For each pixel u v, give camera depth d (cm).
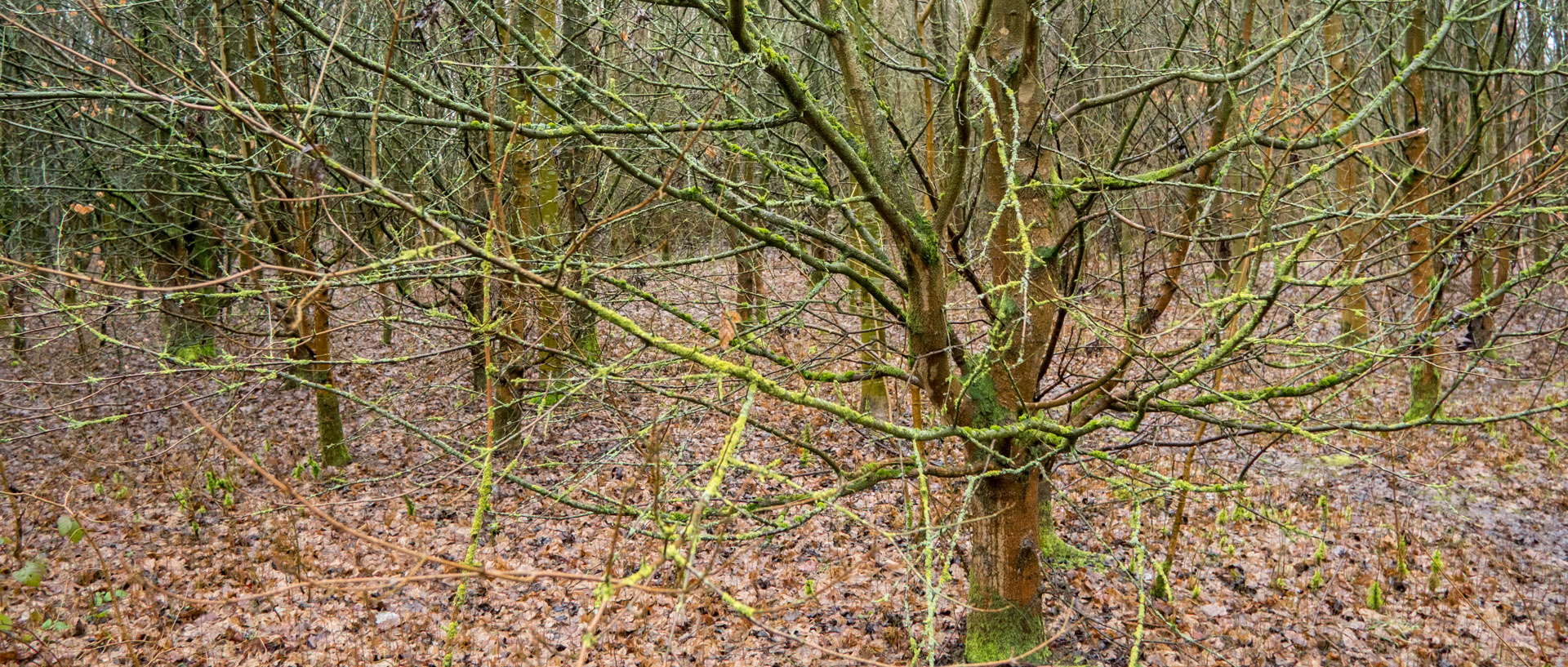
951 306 496
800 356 601
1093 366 775
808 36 730
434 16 307
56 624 621
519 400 391
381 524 812
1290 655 587
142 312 419
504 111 706
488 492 296
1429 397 952
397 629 634
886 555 705
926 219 418
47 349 1124
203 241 1001
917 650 285
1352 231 585
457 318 387
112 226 931
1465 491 831
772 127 349
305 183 208
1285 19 391
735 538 383
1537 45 785
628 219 650
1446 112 858
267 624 638
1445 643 598
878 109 448
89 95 286
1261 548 736
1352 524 767
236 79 543
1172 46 556
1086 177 443
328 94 660
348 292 705
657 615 642
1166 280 469
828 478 798
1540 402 1027
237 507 854
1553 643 594
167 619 641
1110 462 407
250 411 1126
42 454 962
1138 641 320
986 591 484
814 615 637
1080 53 591
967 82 368
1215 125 473
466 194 788
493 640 619
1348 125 387
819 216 537
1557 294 808
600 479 785
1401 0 441
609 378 357
